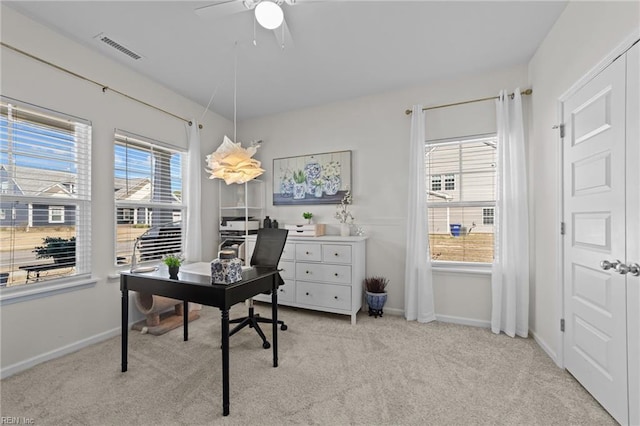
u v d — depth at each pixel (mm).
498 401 1747
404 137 3344
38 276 2236
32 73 2162
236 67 2859
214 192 3998
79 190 2498
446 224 3201
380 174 3453
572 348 2002
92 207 2555
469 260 3107
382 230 3434
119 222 2824
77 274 2449
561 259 2119
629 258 1475
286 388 1879
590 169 1786
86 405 1696
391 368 2133
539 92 2521
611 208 1602
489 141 3025
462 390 1859
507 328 2719
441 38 2408
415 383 1938
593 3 1738
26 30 2127
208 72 2953
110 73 2701
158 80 3111
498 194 2807
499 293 2775
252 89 3342
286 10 2068
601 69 1672
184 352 2377
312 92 3426
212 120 3941
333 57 2689
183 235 3520
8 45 2021
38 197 2234
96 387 1876
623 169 1510
